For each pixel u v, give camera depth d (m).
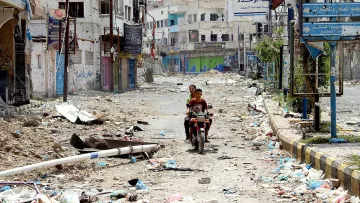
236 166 19.47
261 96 56.69
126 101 57.06
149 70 113.88
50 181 16.73
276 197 14.29
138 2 98.38
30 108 41.28
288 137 22.02
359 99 52.81
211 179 17.19
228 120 36.84
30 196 13.26
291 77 21.56
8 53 38.62
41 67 58.41
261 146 24.55
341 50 21.28
